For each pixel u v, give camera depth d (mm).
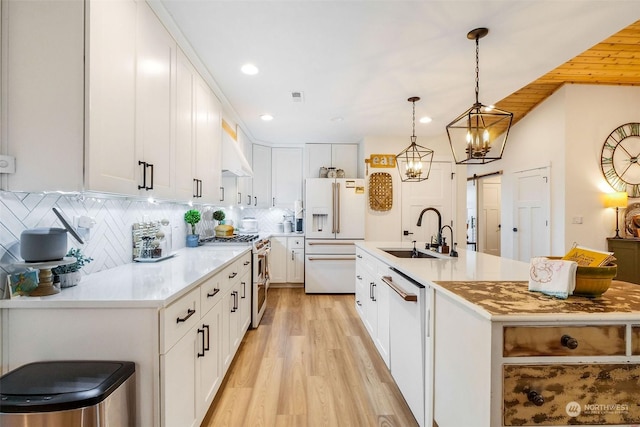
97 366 1109
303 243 4844
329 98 3055
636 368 1021
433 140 4699
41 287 1214
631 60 3805
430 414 1513
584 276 1180
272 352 2580
